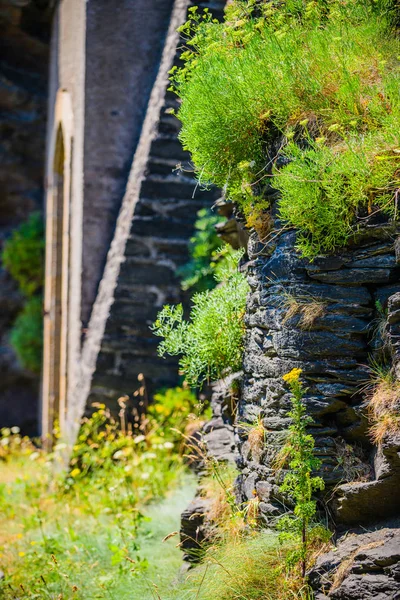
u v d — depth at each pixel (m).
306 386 2.88
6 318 11.91
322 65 3.09
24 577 4.03
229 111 3.17
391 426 2.55
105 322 6.05
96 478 5.59
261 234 3.24
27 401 11.78
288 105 3.12
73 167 7.26
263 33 3.33
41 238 11.44
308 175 2.80
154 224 6.12
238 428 3.41
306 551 2.67
